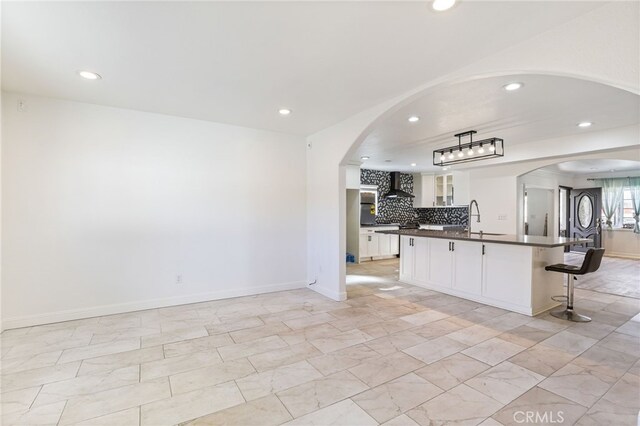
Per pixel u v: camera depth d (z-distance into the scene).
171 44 2.30
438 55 2.44
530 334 3.15
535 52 2.17
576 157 5.12
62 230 3.42
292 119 4.12
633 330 3.27
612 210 8.70
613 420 1.84
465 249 4.47
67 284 3.44
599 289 4.96
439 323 3.46
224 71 2.73
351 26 2.06
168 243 3.98
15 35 2.17
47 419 1.84
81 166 3.51
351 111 3.79
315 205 4.84
